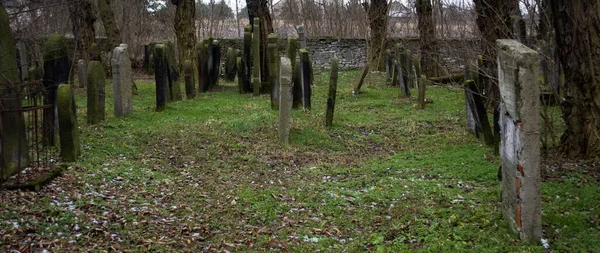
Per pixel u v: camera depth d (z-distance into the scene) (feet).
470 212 18.83
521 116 15.58
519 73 15.43
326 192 22.56
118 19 97.09
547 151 26.68
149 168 26.05
